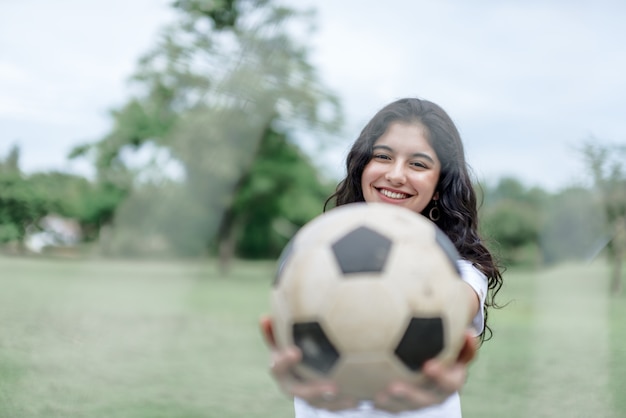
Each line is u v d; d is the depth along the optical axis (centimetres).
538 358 639
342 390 140
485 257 219
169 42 2430
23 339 674
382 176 198
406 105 204
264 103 2516
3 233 1847
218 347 708
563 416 441
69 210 2106
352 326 135
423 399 140
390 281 138
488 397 493
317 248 144
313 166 2714
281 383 145
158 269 2188
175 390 511
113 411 445
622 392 506
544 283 1543
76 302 1073
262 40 2528
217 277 2005
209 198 2494
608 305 1145
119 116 2334
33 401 455
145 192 2398
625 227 1519
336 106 2623
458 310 143
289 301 142
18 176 1847
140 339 734
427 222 155
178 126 2422
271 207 2688
